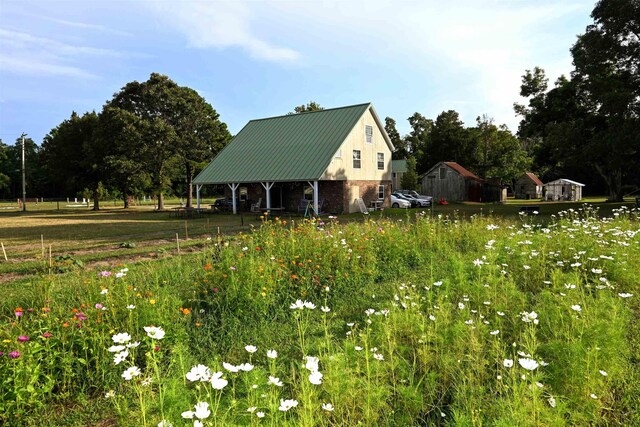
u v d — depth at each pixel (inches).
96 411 139.9
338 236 338.0
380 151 1267.2
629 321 182.1
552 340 152.9
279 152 1182.3
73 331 164.2
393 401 132.5
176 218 1071.6
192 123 1551.4
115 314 177.0
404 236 372.5
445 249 356.8
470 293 215.5
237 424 105.7
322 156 1074.7
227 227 771.4
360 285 272.2
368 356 138.1
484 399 123.8
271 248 299.4
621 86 994.7
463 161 2476.6
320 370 137.6
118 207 1977.1
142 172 1550.2
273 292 236.5
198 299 225.8
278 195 1222.9
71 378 154.6
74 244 560.4
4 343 142.6
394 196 1455.5
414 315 179.0
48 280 230.5
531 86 1556.3
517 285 248.2
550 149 1501.0
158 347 163.6
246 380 117.0
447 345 157.8
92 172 1681.8
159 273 279.1
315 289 260.2
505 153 2310.5
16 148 3408.0
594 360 127.2
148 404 111.5
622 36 1025.5
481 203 1668.3
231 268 229.5
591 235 324.8
